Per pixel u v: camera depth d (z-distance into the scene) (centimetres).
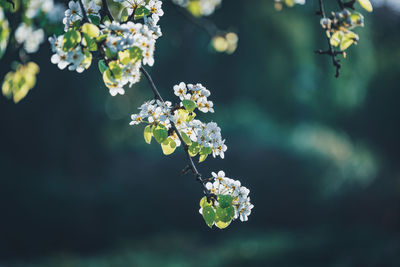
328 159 1650
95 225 1279
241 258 1075
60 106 1455
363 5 209
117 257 1147
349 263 936
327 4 1100
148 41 174
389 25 1491
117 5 257
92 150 1592
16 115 1431
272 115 1930
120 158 1767
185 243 1326
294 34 1206
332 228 1377
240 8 1217
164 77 1784
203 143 187
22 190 1213
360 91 1312
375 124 1653
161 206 1545
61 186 1330
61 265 1042
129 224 1372
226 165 1664
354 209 1508
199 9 456
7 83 306
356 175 1591
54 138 1492
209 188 184
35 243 1162
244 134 1861
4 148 1452
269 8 1169
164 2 628
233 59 1664
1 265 1025
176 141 192
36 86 1384
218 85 1855
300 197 1600
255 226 1562
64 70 1373
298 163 1648
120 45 166
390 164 1656
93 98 1506
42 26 293
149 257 1156
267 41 1273
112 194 1410
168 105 193
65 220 1224
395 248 950
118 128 1711
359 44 1148
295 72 1524
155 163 1692
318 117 1802
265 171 1652
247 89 1794
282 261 1039
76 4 188
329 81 1298
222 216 177
